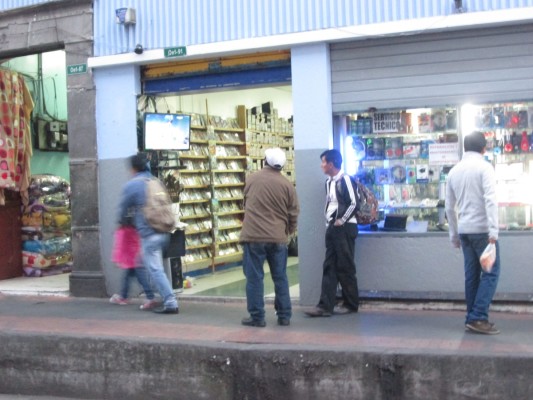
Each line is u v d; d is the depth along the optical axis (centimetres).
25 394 733
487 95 792
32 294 1015
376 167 859
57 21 991
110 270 963
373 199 802
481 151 687
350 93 845
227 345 666
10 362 739
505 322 736
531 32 774
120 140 955
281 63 891
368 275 837
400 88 824
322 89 846
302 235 857
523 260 779
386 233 830
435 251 812
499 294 788
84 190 974
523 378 584
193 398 672
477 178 670
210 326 758
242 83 912
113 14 956
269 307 872
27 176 1139
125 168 952
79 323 793
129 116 951
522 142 801
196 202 1119
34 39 1010
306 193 852
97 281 967
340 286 842
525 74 778
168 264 941
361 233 838
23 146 1130
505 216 807
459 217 687
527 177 800
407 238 821
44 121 1233
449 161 830
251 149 1248
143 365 688
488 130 812
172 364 678
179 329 745
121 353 696
